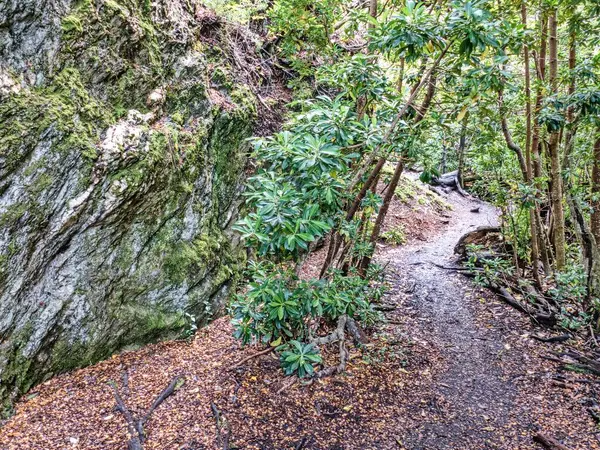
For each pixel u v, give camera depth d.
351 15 4.60
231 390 3.40
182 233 4.44
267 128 6.04
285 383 3.54
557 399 3.60
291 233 2.99
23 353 3.13
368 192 3.92
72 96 3.29
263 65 6.42
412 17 2.97
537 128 5.44
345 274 4.82
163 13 4.39
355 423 3.17
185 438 2.83
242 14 5.62
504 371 4.06
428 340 4.61
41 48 3.10
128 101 3.86
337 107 3.22
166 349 4.01
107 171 3.46
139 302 4.03
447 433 3.13
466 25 2.86
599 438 3.07
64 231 3.28
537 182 5.36
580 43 5.17
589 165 6.07
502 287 5.89
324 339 3.96
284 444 2.88
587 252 4.98
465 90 3.88
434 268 6.96
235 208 5.47
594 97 4.09
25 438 2.74
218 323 4.62
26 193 2.99
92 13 3.44
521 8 5.20
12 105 2.88
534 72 6.54
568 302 5.43
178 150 4.28
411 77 4.07
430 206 11.02
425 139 4.22
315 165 2.98
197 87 4.74
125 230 3.80
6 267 2.94
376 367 3.95
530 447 2.99
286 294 3.38
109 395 3.24
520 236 6.47
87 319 3.55
